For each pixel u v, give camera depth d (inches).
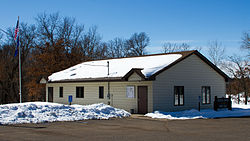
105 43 2532.0
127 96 946.1
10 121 619.2
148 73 871.7
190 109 990.4
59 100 1228.5
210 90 1079.6
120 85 973.8
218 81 1122.7
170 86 927.0
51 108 763.4
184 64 983.6
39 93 1737.2
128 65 1067.9
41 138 433.7
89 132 502.0
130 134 480.1
